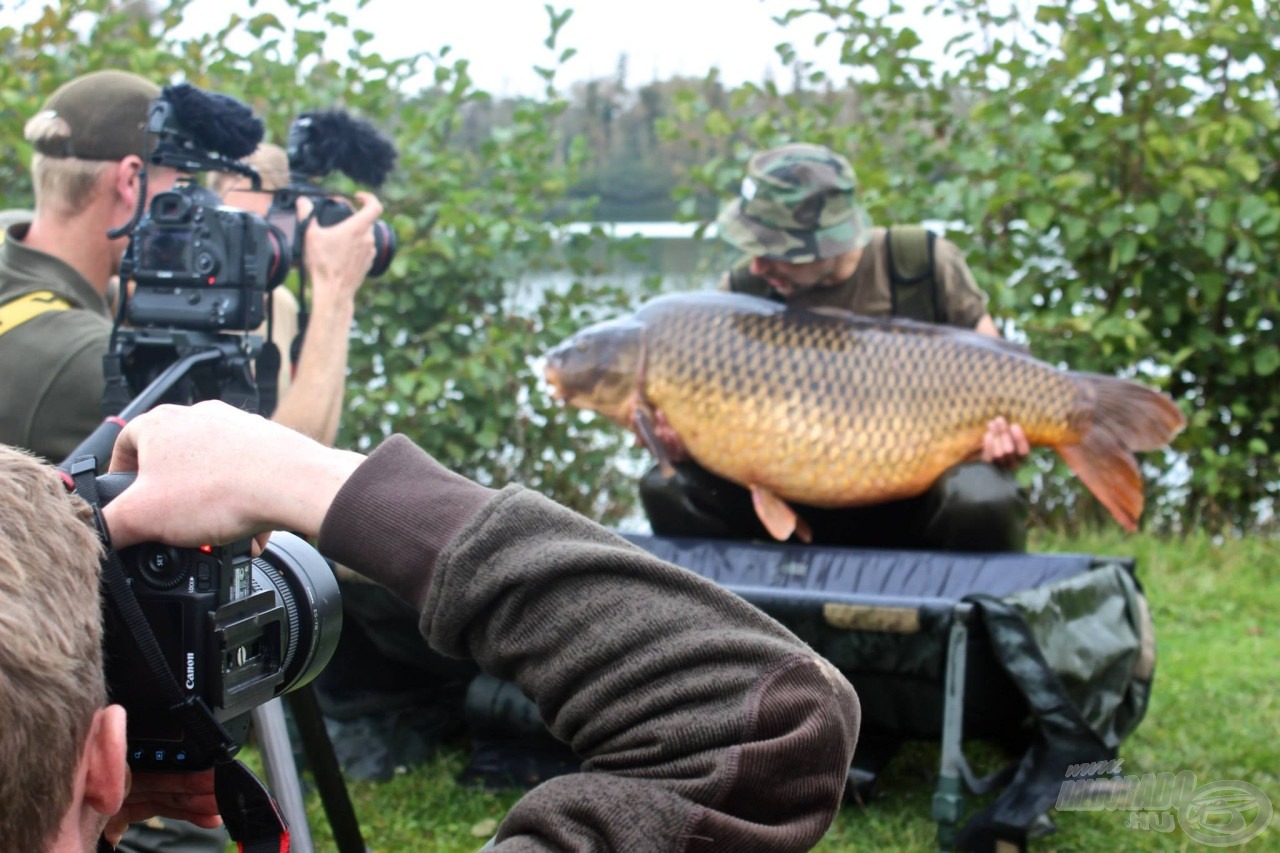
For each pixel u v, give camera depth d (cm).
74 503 86
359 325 541
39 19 542
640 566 80
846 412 339
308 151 245
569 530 83
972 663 300
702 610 80
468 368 532
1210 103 586
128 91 221
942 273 381
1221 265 587
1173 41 561
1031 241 580
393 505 84
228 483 88
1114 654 319
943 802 288
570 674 79
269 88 533
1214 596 518
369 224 239
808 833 77
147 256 191
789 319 346
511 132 555
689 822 73
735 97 566
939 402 341
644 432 352
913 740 342
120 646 93
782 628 82
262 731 210
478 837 319
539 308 571
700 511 377
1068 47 570
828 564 351
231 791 101
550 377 355
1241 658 442
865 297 382
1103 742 290
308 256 236
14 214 252
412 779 351
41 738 70
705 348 343
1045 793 285
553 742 346
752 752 75
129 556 95
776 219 357
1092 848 302
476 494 85
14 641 69
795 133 565
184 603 95
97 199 218
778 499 354
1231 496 594
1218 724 379
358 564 85
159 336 190
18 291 212
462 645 83
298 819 210
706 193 575
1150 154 567
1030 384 343
